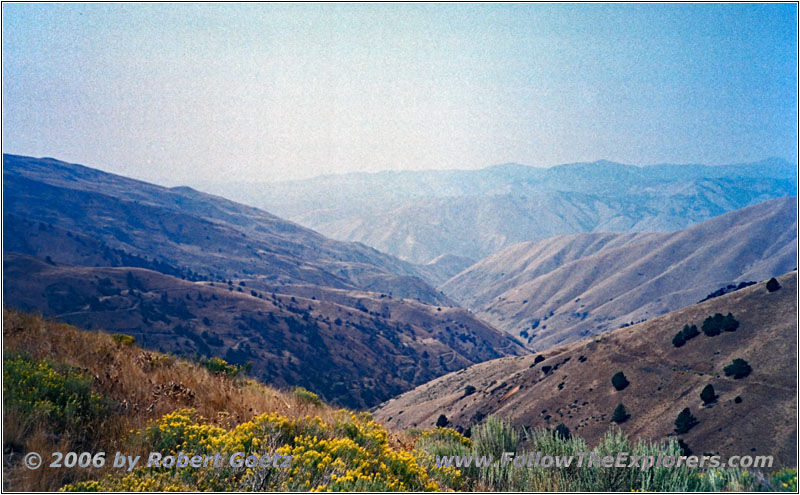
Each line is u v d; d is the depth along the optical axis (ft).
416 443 31.58
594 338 399.44
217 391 30.12
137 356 34.42
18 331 31.68
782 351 268.21
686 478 23.47
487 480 25.91
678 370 298.76
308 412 30.53
